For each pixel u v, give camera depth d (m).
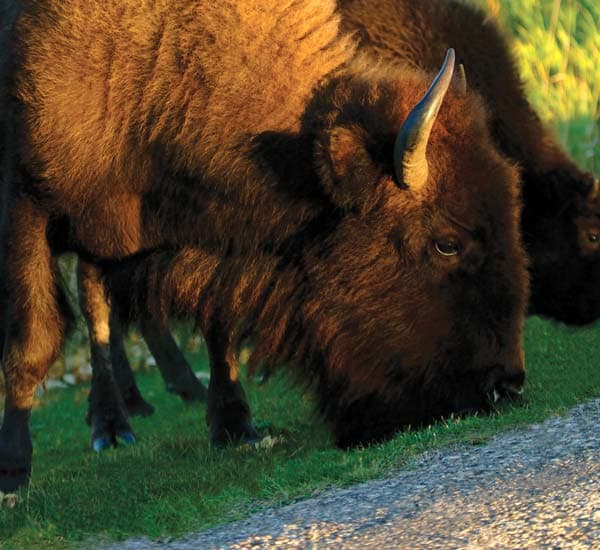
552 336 35.38
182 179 25.22
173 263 25.86
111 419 32.69
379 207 24.02
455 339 24.27
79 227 25.80
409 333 24.38
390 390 24.81
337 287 24.55
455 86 25.12
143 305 26.56
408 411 24.91
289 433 29.23
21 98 25.19
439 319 24.27
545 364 31.20
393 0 31.64
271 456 26.41
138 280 26.28
